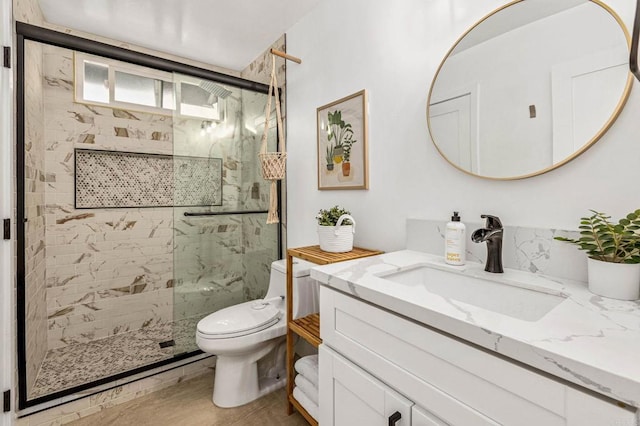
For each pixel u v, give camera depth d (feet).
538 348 1.77
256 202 7.93
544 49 3.22
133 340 8.05
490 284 3.31
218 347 5.07
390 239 5.01
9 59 4.64
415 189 4.61
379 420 2.90
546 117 3.21
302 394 4.83
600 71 2.88
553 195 3.24
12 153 4.83
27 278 5.73
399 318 2.69
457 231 3.70
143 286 8.84
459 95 3.94
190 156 7.14
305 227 6.89
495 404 2.04
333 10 5.97
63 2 6.32
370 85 5.25
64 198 7.72
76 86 7.77
